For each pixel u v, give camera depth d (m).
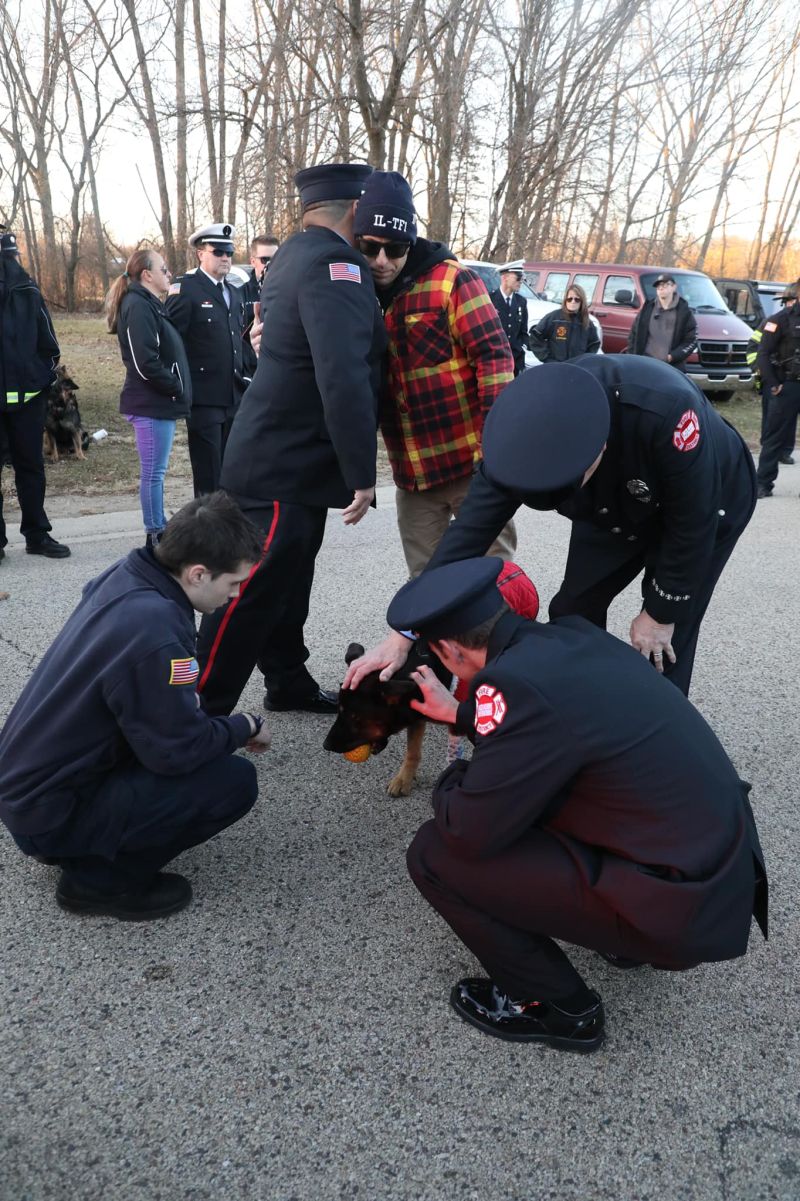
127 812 2.29
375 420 2.92
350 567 5.43
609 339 13.71
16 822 2.25
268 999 2.22
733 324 13.98
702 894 1.81
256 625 3.10
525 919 2.01
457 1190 1.76
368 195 2.93
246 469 3.01
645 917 1.83
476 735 2.12
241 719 2.49
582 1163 1.83
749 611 5.04
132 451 8.44
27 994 2.20
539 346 10.62
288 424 2.96
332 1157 1.82
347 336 2.76
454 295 3.19
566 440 2.06
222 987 2.25
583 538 2.86
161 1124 1.87
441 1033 2.15
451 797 2.00
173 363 5.49
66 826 2.29
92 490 7.04
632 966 2.37
